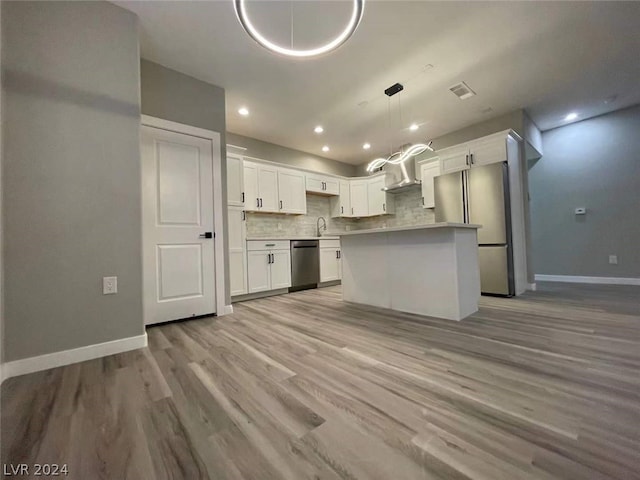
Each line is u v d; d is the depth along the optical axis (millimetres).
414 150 3484
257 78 2879
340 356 1702
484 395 1216
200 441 975
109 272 1887
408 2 2023
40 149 1691
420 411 1115
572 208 4395
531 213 4801
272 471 834
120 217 1945
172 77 2695
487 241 3527
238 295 3705
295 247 4426
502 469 812
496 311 2666
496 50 2570
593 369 1424
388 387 1312
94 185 1859
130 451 935
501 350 1712
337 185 5535
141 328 1982
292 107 3523
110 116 1938
